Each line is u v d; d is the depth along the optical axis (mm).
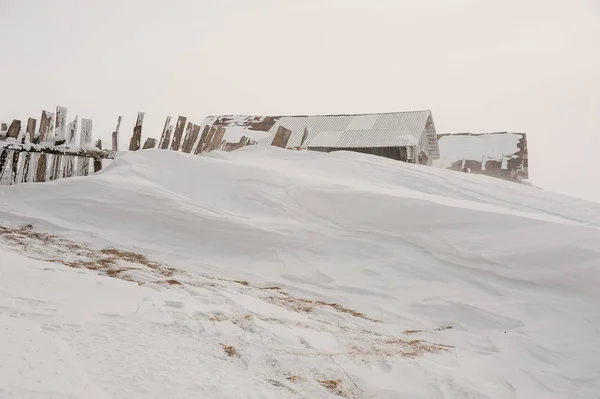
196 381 2555
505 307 4980
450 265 5945
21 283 3762
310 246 6680
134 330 3156
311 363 3199
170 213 7402
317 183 8469
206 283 5207
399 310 5117
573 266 5410
